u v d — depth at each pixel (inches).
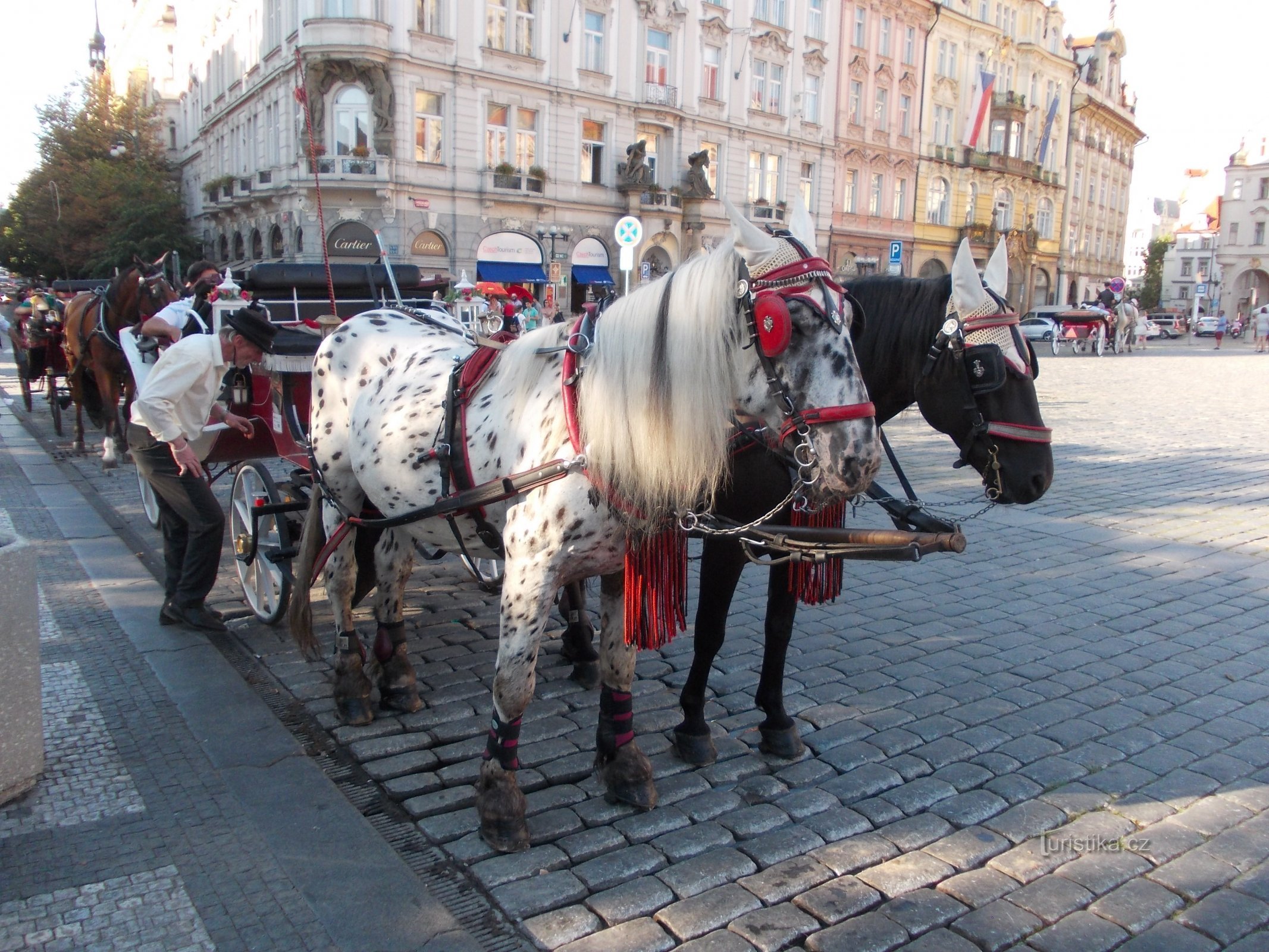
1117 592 253.4
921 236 1777.8
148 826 131.3
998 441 151.9
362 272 267.9
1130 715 176.6
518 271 1122.0
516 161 1120.2
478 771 150.0
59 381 665.0
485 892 119.6
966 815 140.0
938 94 1754.4
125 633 206.4
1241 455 478.9
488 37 1067.3
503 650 126.0
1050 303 2335.1
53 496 338.3
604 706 141.7
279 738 158.4
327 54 970.1
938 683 190.2
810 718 172.2
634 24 1200.2
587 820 135.9
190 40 1539.1
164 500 205.6
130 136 1644.9
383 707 172.6
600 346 119.8
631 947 108.5
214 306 245.3
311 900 115.3
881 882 122.6
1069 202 2327.8
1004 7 1931.6
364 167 995.3
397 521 146.6
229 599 234.5
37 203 1536.7
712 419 114.3
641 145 1202.6
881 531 113.2
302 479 215.2
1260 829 138.0
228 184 1269.7
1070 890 122.0
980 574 269.4
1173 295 3956.7
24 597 135.6
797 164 1464.1
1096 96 2356.1
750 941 110.1
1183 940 113.2
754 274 110.5
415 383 147.9
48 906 113.4
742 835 133.2
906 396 164.9
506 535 126.4
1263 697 186.4
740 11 1328.7
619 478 116.4
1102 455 475.2
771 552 139.2
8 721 134.5
